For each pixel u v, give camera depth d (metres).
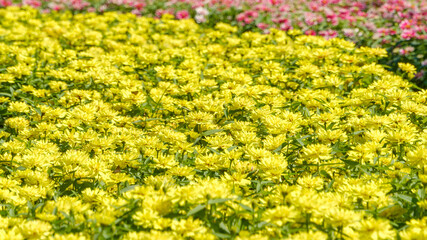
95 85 6.52
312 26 10.80
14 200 3.64
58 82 6.52
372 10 11.26
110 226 3.04
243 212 3.15
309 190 3.67
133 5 13.47
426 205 3.27
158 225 3.01
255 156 4.16
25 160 4.24
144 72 7.28
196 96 6.30
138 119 5.62
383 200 3.47
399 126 4.79
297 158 4.54
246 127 5.02
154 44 9.43
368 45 9.47
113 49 8.57
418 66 8.20
